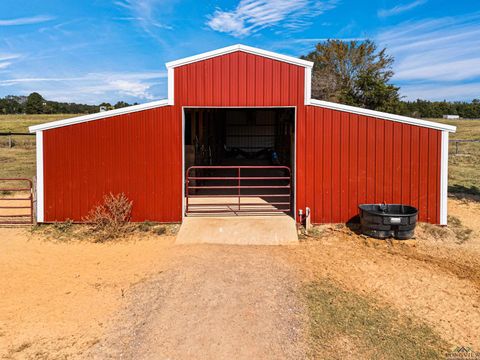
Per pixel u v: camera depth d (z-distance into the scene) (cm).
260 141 1816
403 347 366
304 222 781
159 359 341
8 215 866
